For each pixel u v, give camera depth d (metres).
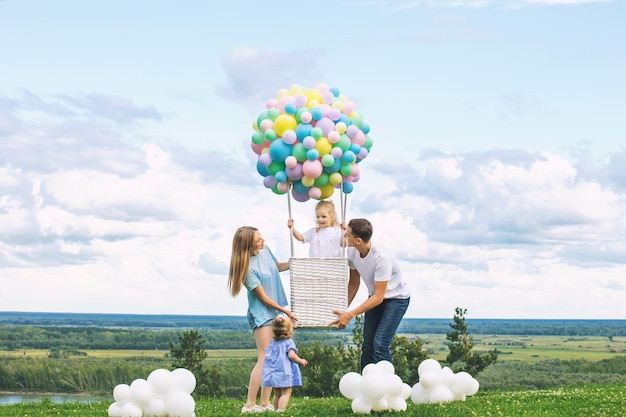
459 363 45.66
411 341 43.47
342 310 10.98
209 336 103.62
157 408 9.81
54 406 12.99
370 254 10.84
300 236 11.55
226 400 15.69
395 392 9.73
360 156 11.81
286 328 10.84
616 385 14.81
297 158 11.25
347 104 11.74
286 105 11.34
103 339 117.88
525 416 9.55
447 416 9.34
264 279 11.14
